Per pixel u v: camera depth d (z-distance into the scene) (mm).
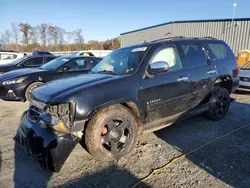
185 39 4078
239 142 3521
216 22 17031
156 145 3445
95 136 2748
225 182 2461
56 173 2693
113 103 2824
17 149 3342
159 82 3314
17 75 6086
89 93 2686
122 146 3033
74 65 6828
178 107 3654
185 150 3270
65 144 2512
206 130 4055
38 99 2799
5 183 2494
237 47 15836
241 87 7484
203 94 4066
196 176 2592
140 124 3215
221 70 4391
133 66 3305
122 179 2561
